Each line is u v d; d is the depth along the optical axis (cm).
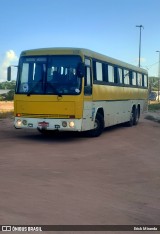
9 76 1470
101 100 1589
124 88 1967
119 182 834
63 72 1383
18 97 1419
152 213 629
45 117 1380
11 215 600
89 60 1453
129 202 687
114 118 1806
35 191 741
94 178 865
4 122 2247
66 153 1186
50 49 1412
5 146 1299
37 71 1409
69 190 755
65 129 1365
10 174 885
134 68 2198
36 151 1209
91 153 1198
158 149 1314
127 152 1236
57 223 570
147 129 1997
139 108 2352
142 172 942
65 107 1360
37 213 611
